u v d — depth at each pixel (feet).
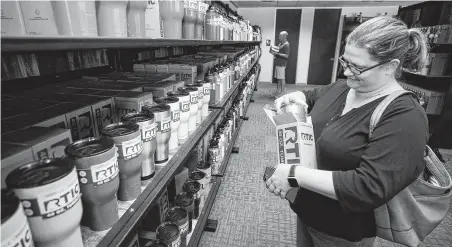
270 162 11.68
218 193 9.21
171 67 6.07
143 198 2.70
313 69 33.42
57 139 2.21
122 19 2.23
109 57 6.18
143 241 4.60
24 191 1.53
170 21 3.61
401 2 26.86
